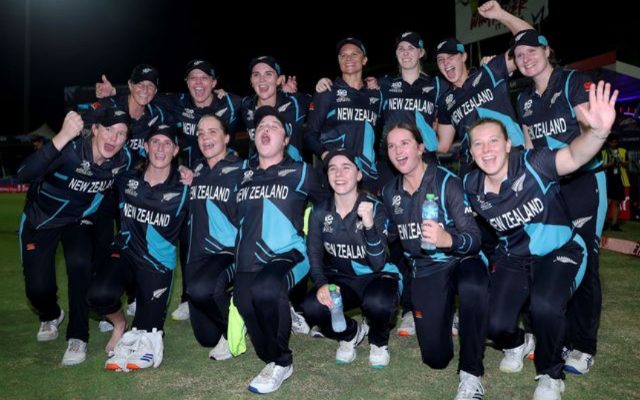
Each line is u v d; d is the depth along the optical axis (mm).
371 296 3727
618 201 10094
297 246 3939
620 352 3949
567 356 3729
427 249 3486
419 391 3453
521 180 3346
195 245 4223
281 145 4004
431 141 5145
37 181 4281
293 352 4219
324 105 5129
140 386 3623
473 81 4613
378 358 3850
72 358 4016
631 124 11898
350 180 3748
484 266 3572
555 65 4070
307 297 3926
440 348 3668
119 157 4344
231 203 4164
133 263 4207
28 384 3670
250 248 3889
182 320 5164
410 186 3779
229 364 4004
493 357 3992
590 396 3277
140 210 4160
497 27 12945
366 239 3625
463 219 3588
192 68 5316
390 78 5297
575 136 3844
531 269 3477
